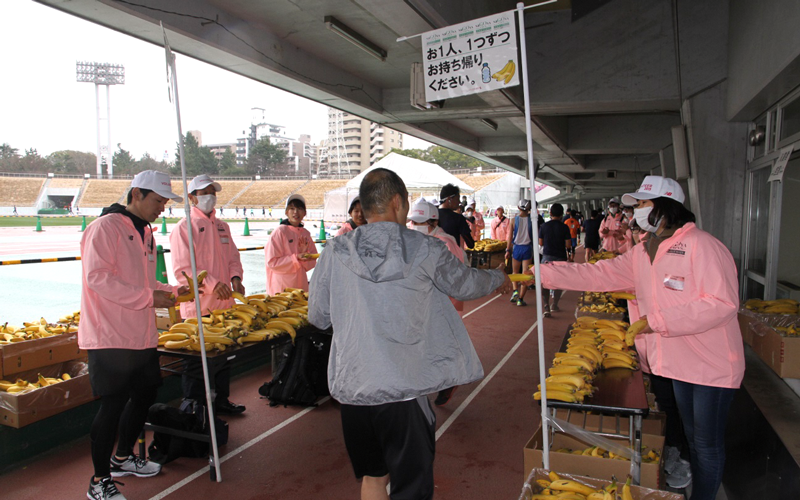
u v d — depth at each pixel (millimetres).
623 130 14680
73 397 4012
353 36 7555
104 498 3162
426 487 2160
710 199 7324
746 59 5844
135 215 3332
